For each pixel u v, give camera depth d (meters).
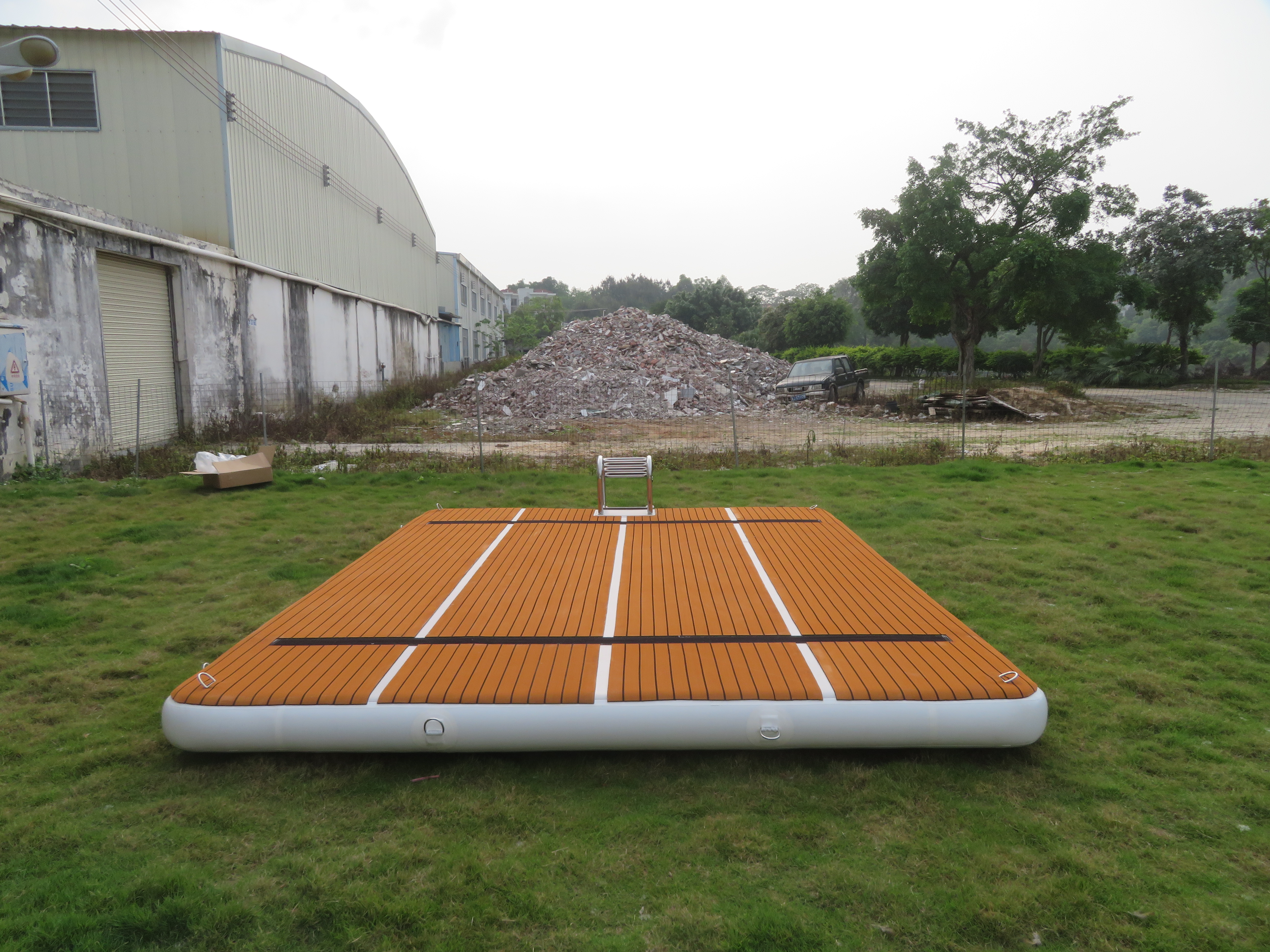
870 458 11.87
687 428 17.80
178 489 9.60
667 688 3.21
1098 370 33.59
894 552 6.35
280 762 3.23
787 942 2.22
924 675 3.35
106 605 5.27
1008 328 37.38
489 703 3.13
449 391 26.42
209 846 2.67
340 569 6.16
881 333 50.94
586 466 11.44
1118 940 2.23
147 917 2.28
